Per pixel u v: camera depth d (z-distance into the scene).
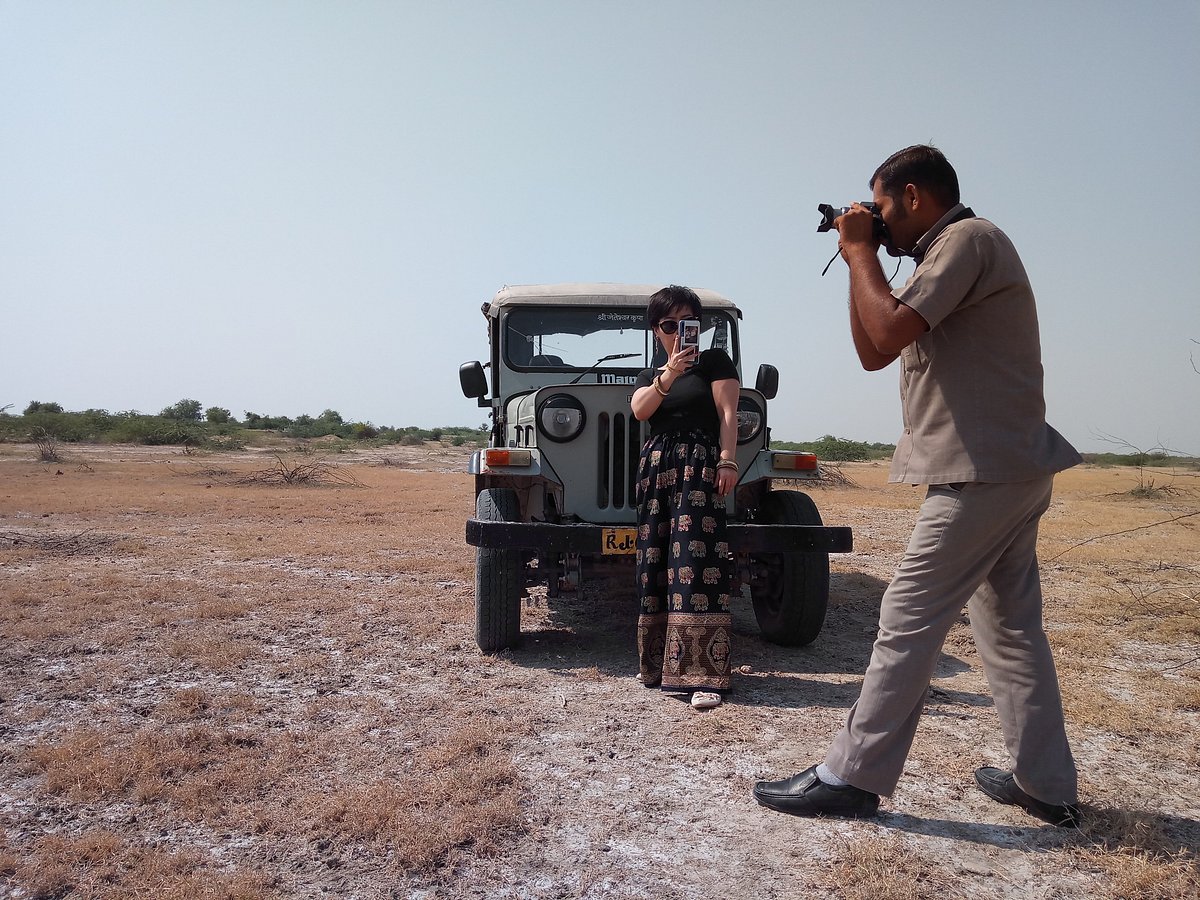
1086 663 4.25
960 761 2.92
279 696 3.64
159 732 3.13
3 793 2.64
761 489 5.00
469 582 6.33
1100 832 2.41
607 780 2.79
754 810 2.57
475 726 3.22
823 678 4.09
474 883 2.14
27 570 6.48
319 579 6.35
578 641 4.72
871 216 2.38
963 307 2.27
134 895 2.05
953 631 5.11
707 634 3.62
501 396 5.62
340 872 2.19
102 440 33.94
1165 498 15.88
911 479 2.36
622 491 4.45
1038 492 2.27
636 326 5.68
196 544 7.97
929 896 2.07
